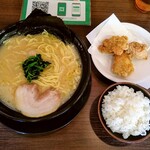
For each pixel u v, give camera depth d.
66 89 0.37
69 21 0.45
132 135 0.35
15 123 0.35
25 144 0.36
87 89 0.38
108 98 0.37
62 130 0.37
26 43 0.41
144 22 0.46
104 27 0.43
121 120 0.35
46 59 0.40
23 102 0.35
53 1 0.47
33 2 0.47
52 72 0.38
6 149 0.35
